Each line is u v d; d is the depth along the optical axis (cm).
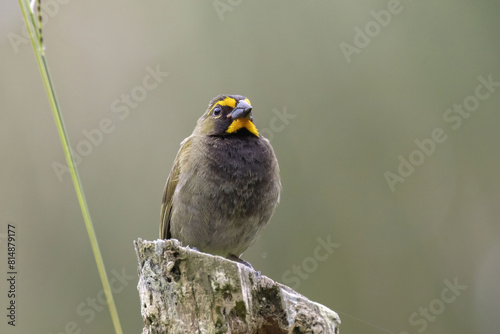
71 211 1316
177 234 915
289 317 598
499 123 1421
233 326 582
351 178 1405
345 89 1418
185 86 1403
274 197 910
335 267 1392
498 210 1420
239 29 1425
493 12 1436
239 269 586
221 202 865
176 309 584
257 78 1405
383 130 1413
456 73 1428
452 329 1390
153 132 1384
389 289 1391
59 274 1282
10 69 1353
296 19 1428
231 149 880
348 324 1388
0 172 1302
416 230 1417
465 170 1436
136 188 1354
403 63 1433
